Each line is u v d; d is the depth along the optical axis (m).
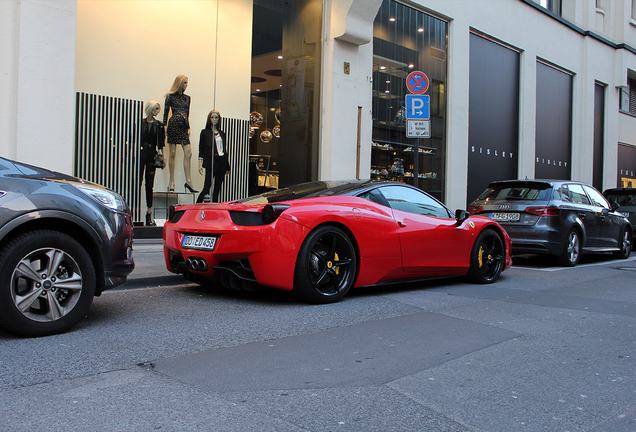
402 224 5.14
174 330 3.62
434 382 2.70
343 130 10.62
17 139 6.75
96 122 7.97
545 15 16.94
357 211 4.79
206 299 4.74
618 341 3.60
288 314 4.19
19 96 6.74
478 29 14.18
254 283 4.36
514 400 2.49
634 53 21.61
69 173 7.20
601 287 6.02
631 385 2.74
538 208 7.74
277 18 10.18
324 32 10.45
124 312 4.15
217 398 2.41
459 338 3.58
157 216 8.70
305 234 4.37
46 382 2.55
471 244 5.89
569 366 3.03
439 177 13.30
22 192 3.26
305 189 5.06
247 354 3.10
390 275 5.10
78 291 3.46
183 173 9.01
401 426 2.17
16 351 3.03
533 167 16.41
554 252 7.76
